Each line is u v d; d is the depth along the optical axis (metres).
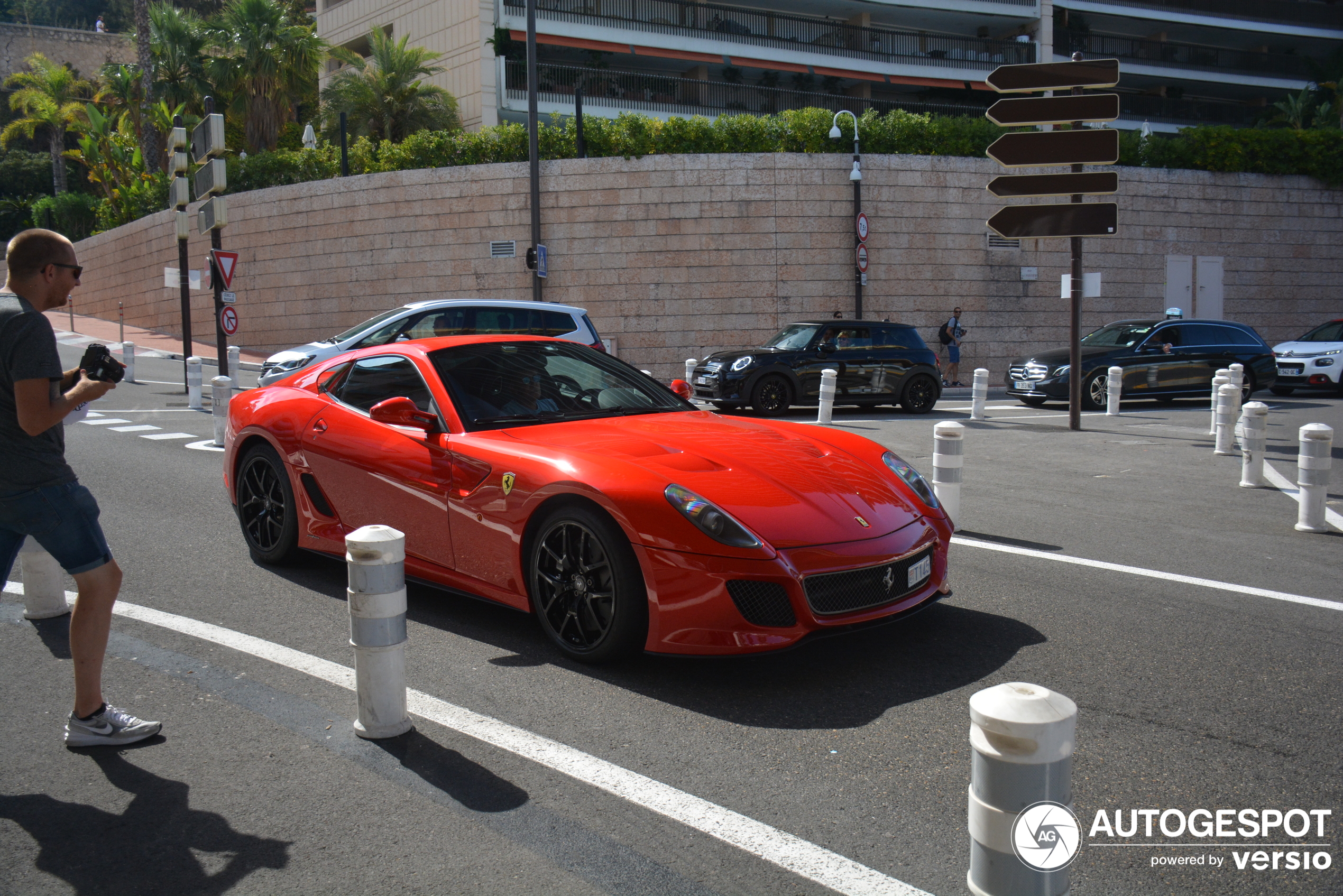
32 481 2.92
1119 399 15.41
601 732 3.21
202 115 34.72
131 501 7.41
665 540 3.53
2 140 45.34
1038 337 24.75
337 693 3.58
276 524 5.35
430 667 3.83
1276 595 4.89
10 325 2.83
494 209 23.67
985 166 24.08
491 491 4.09
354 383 5.10
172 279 18.50
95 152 38.62
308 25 42.47
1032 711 1.79
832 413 15.78
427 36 31.86
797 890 2.30
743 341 23.34
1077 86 12.32
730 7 32.50
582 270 23.41
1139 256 25.42
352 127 28.42
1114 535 6.36
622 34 30.94
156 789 2.85
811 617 3.48
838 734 3.20
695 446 4.14
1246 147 26.06
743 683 3.66
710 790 2.81
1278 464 9.70
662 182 23.14
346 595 4.85
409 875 2.38
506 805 2.73
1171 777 2.91
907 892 2.29
